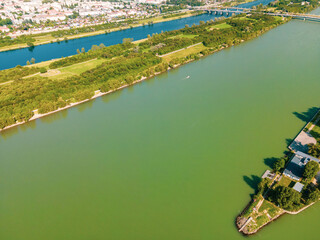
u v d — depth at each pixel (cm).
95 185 17125
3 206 16300
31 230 14650
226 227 13650
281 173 15988
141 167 18150
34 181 17975
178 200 15462
